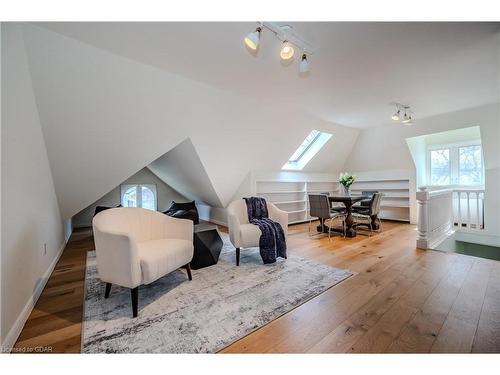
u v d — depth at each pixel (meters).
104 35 1.95
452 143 5.12
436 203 3.73
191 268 2.67
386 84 2.95
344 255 3.11
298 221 5.84
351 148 6.12
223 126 3.72
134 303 1.71
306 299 1.93
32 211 2.03
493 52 2.22
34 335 1.51
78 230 5.18
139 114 2.93
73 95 2.42
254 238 2.82
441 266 2.64
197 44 2.08
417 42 2.05
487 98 3.46
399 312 1.73
